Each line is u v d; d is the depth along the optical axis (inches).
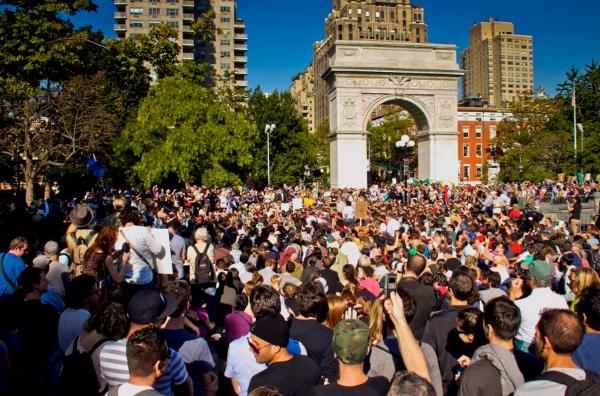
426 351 256.1
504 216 1336.1
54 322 317.4
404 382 166.6
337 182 2620.6
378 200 1840.6
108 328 242.1
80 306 307.4
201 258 527.8
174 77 1989.4
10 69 1054.4
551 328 207.3
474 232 943.0
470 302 317.7
